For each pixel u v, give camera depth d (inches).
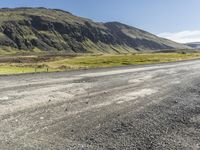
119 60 3117.6
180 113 399.9
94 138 283.1
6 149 245.8
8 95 463.8
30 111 361.7
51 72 1062.4
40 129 298.2
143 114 382.0
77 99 449.4
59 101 427.8
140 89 586.2
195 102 478.3
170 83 706.2
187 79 806.5
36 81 684.1
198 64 1720.0
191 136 306.5
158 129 323.6
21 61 4434.1
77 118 343.3
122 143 275.0
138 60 2930.6
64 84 626.8
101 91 537.0
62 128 304.8
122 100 462.9
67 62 3184.1
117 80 739.4
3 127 297.7
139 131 312.3
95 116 356.5
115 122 338.0
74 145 263.0
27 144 258.8
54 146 258.2
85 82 676.1
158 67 1407.5
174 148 269.7
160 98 498.3
